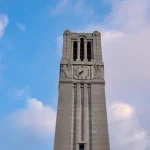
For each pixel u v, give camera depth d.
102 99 74.69
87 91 76.12
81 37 88.19
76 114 72.12
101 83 77.62
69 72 79.00
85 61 81.69
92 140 68.12
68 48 85.00
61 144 67.19
